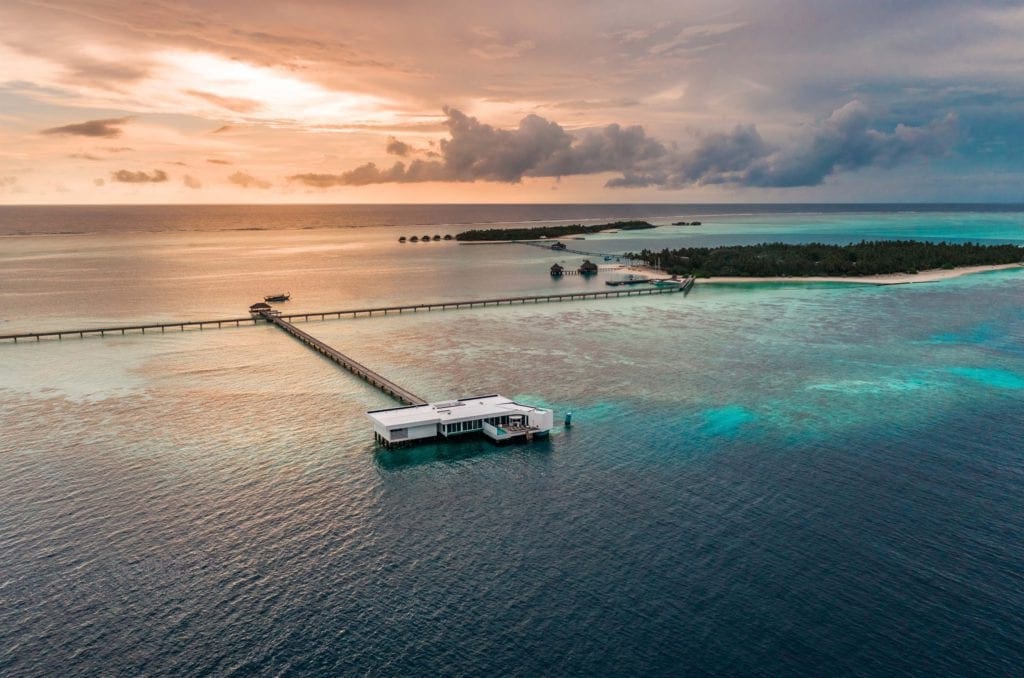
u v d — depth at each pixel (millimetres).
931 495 74062
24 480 77500
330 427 96062
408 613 54875
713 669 48625
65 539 65250
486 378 119250
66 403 104812
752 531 66938
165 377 119688
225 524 68312
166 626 53281
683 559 62156
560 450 87875
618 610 55125
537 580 59188
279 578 59469
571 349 140875
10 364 127562
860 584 58250
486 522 69062
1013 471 79812
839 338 149625
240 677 48125
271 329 161750
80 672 48562
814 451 86188
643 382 116438
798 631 52469
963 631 52344
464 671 48594
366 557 62688
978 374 120000
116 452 85812
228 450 87000
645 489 76250
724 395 109125
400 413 94312
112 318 172375
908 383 114750
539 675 48219
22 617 54188
